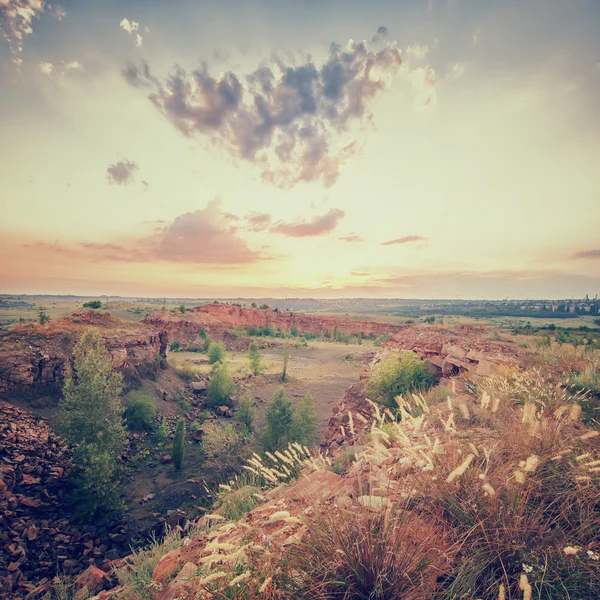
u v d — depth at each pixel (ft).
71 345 82.07
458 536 8.25
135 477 61.77
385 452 12.40
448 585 7.47
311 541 8.35
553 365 36.65
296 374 157.89
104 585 26.76
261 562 8.02
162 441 77.00
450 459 10.98
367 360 198.80
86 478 48.14
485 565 7.46
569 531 8.14
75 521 46.73
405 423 13.85
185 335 226.99
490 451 10.37
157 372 110.93
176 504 53.67
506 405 19.11
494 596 6.92
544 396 19.97
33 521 43.86
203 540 12.83
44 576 36.52
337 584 7.32
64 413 52.44
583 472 9.33
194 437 80.28
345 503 9.39
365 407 55.42
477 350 51.57
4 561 36.76
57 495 49.42
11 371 65.77
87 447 49.21
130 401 82.23
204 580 7.89
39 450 56.08
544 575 6.88
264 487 17.17
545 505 8.98
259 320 334.44
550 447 10.96
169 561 12.10
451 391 32.73
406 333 80.38
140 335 111.24
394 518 8.29
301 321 358.02
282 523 10.44
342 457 19.20
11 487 47.73
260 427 90.99
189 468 65.92
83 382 52.31
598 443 11.61
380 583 6.91
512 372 31.55
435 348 59.47
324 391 130.11
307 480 13.50
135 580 12.46
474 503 8.77
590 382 25.32
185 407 99.96
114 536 44.83
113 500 49.44
